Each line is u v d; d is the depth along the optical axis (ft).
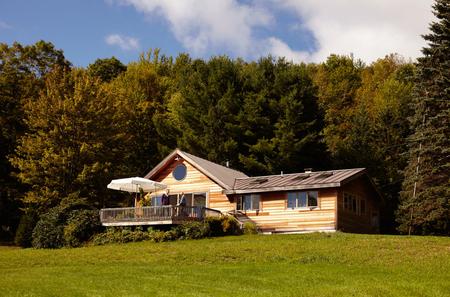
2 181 177.37
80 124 164.04
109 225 133.28
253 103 193.77
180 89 219.82
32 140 160.35
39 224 134.92
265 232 139.54
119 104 176.96
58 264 99.76
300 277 78.33
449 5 146.30
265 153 187.62
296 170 187.83
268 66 206.49
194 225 126.82
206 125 196.03
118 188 141.08
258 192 141.08
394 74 250.37
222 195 145.89
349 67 257.55
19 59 191.42
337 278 77.36
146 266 91.25
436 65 148.56
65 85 173.17
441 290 71.00
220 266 88.84
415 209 147.02
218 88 202.28
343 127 225.15
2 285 73.61
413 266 84.17
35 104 164.66
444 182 142.72
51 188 159.84
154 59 254.06
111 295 67.92
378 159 196.24
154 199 152.97
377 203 161.79
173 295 68.03
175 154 150.82
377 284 73.41
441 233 154.71
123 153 177.88
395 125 201.26
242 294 68.49
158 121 204.23
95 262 99.14
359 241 103.91
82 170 161.99
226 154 191.11
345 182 134.00
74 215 134.82
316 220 134.62
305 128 190.08
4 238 172.14
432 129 141.79
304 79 200.03
